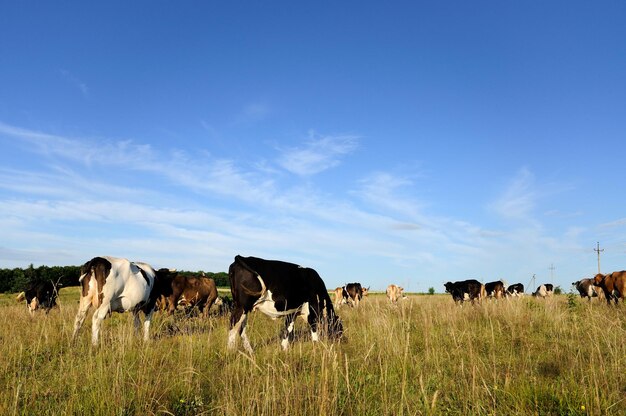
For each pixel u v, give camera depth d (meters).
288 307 9.77
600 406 5.02
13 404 5.10
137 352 7.58
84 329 11.18
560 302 16.19
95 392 5.45
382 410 5.19
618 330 9.06
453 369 6.99
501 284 26.89
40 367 7.20
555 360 7.30
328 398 5.07
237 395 5.41
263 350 8.55
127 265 10.62
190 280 15.62
